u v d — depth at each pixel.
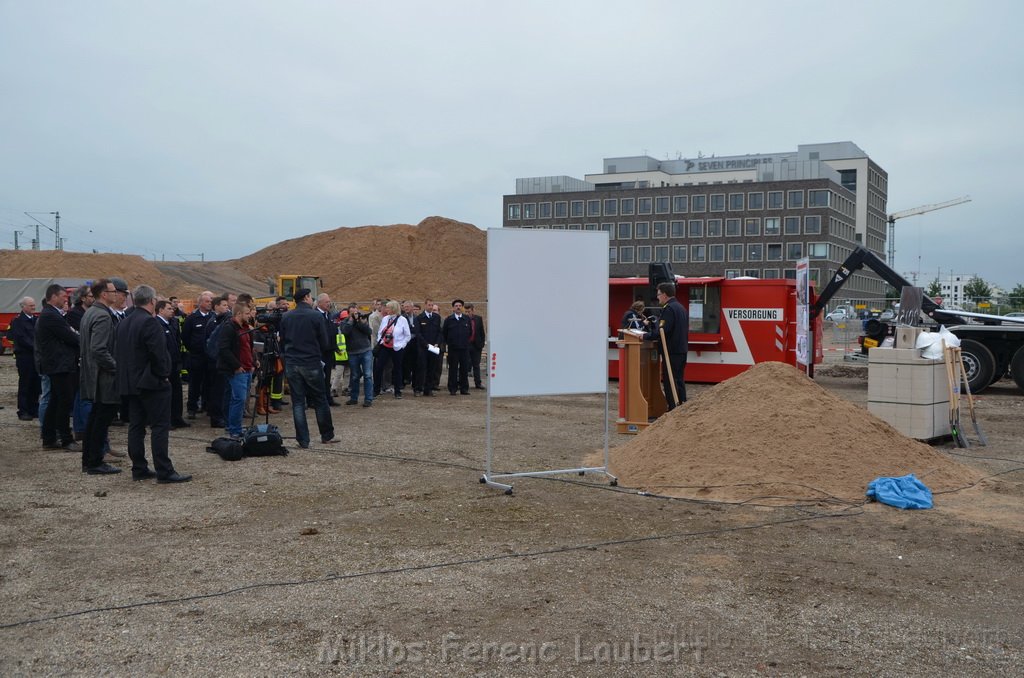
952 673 4.10
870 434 8.53
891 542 6.33
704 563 5.79
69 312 12.03
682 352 12.23
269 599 5.06
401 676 4.02
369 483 8.46
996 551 6.11
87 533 6.54
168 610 4.88
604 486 8.30
